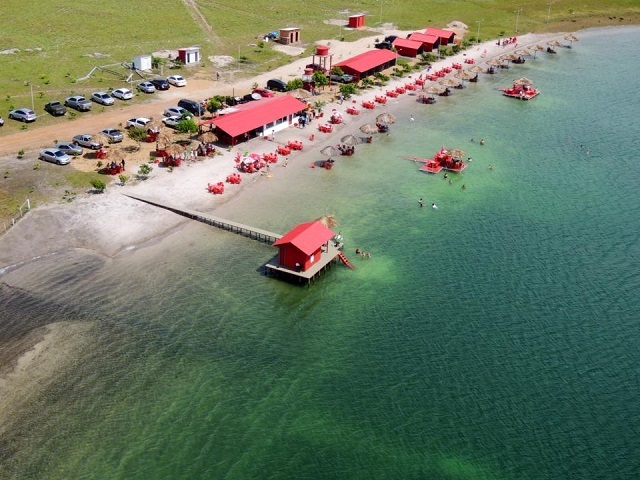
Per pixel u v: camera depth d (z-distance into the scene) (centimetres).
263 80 13675
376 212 8906
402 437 5247
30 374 5697
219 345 6200
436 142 11544
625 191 9862
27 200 8031
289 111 11456
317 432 5272
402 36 18000
